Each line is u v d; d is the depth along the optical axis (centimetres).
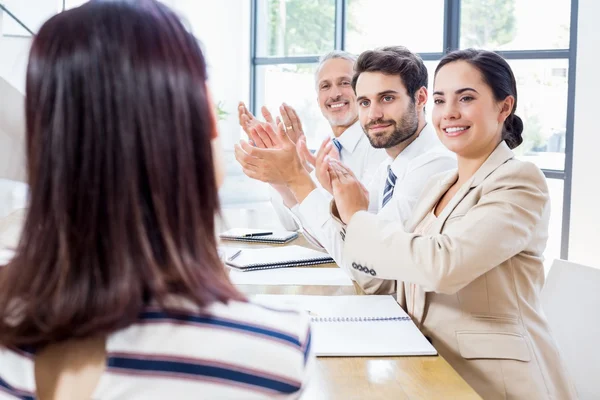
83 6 49
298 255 188
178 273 47
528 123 446
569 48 417
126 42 47
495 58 136
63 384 48
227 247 204
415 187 182
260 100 664
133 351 46
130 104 46
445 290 119
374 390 94
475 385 125
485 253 118
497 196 125
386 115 197
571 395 131
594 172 357
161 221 47
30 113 48
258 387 47
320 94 283
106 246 46
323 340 114
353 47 575
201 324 47
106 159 46
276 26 641
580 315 153
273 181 155
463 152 138
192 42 51
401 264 123
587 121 359
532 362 124
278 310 52
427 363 106
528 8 443
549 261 416
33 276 46
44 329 45
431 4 507
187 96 49
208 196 51
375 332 119
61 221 46
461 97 135
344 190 139
